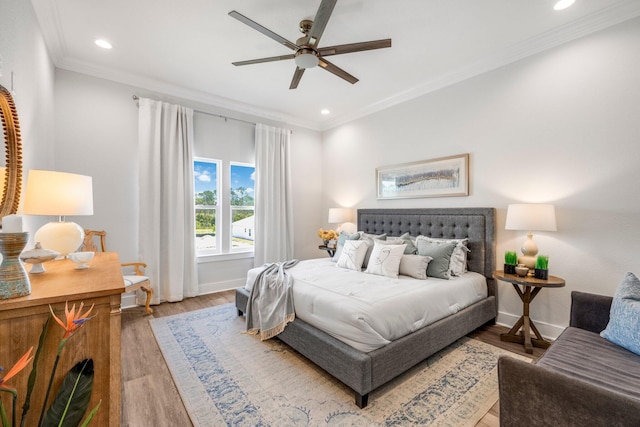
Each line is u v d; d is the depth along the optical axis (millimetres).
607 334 1664
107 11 2338
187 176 3893
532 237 2775
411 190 3912
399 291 2309
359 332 1818
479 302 2828
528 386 1071
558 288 2658
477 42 2777
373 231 4340
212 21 2475
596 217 2445
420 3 2246
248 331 2779
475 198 3260
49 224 1759
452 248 2932
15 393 881
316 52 2348
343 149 5020
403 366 1933
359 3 2234
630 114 2279
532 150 2812
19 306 1001
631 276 1766
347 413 1695
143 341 2619
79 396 1048
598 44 2422
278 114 4809
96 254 2096
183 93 3900
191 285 3941
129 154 3539
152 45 2844
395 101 4113
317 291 2324
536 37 2684
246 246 4691
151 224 3576
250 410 1724
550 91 2691
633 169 2271
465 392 1890
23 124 1952
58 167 3102
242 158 4543
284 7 2305
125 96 3516
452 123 3463
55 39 2711
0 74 1522
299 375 2092
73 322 940
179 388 1927
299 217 5195
